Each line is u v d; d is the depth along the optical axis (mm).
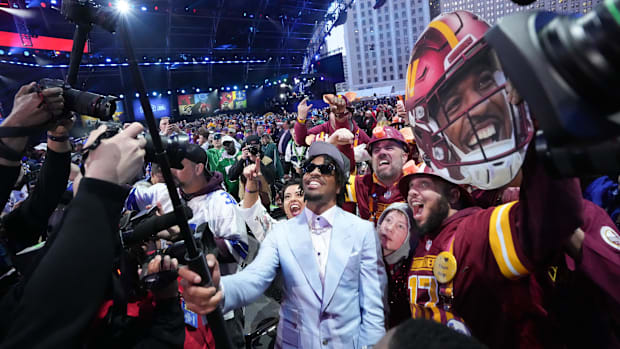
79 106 779
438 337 481
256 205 2193
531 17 358
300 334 1386
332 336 1343
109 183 620
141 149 699
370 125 9711
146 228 984
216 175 1966
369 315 1377
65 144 918
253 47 32156
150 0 22938
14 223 892
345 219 1516
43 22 17812
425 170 1235
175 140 916
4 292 791
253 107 34938
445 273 1092
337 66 27328
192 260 797
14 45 16766
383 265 1444
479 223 1019
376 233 1504
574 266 1045
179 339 1049
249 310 3135
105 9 650
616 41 272
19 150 727
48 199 899
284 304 1479
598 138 324
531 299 1025
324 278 1410
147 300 1076
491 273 972
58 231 587
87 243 564
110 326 951
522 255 862
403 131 2375
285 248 1475
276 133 13234
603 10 285
